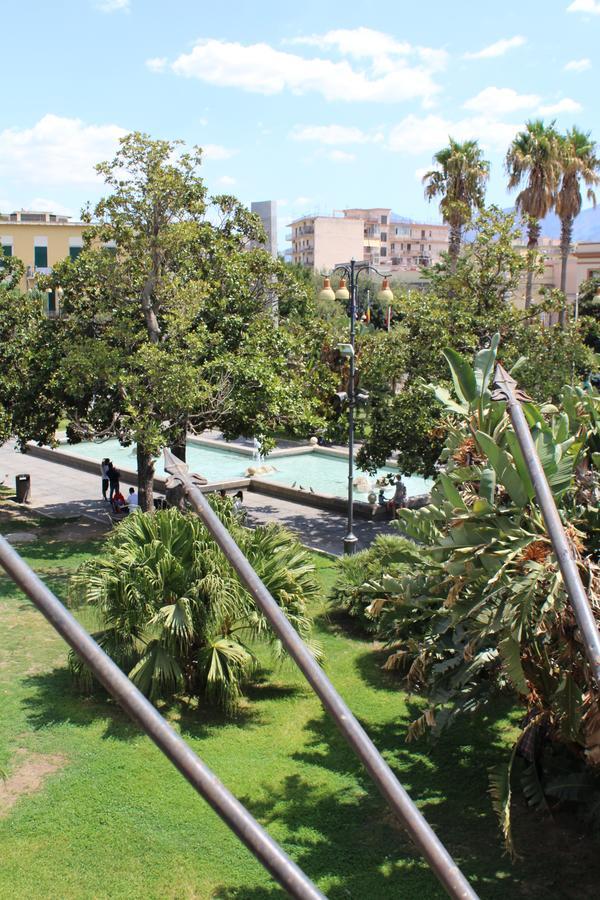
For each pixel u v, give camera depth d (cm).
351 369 1853
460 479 816
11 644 1347
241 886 773
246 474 2894
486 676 912
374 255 11781
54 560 1795
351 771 984
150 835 846
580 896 757
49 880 772
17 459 3183
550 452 704
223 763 988
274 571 1184
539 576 674
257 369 1862
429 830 280
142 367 1750
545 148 3159
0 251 2094
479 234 2028
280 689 1212
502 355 1883
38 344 1966
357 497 2597
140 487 1945
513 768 977
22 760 983
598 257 5700
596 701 667
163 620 1088
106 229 1888
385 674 1262
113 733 1052
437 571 912
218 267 2042
